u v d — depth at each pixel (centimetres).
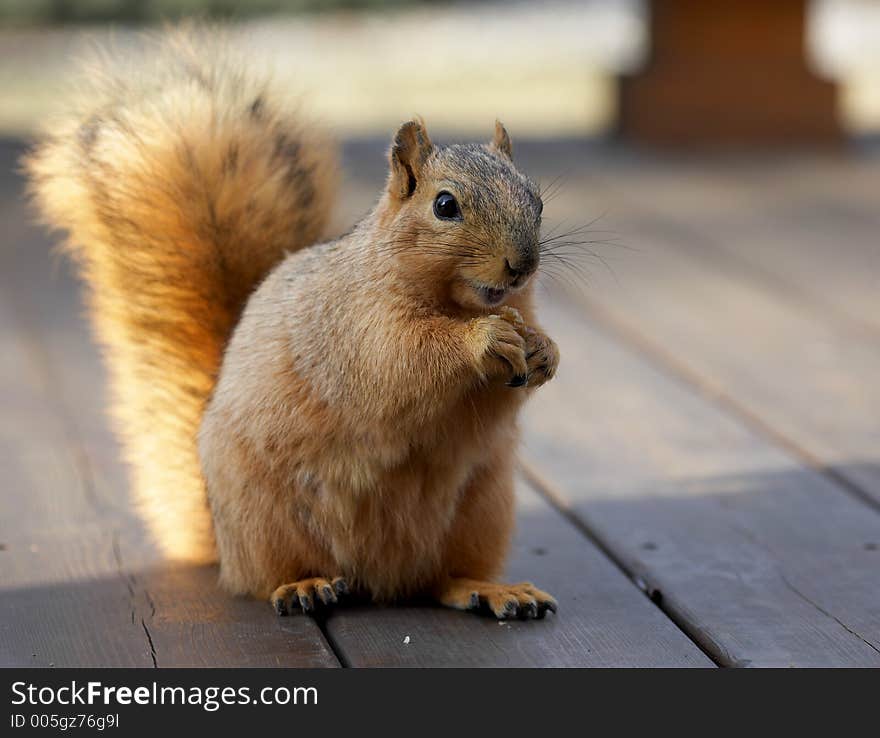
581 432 870
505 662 549
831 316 1128
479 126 1920
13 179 1578
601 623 588
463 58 2559
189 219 703
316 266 603
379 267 573
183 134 715
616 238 1353
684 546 683
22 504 739
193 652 559
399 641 571
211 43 777
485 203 564
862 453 827
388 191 588
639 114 1772
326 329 578
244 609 604
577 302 1174
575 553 677
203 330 702
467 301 581
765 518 722
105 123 720
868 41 2636
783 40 1748
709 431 873
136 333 703
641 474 795
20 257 1302
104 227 707
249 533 600
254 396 590
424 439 577
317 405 578
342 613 605
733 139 1772
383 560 604
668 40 1752
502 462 611
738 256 1302
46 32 2523
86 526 709
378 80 2352
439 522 602
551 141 1806
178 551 668
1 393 932
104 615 596
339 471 582
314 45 2619
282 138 734
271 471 589
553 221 1394
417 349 559
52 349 1031
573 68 2469
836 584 632
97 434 854
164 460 676
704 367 1002
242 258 707
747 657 552
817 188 1562
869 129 1897
